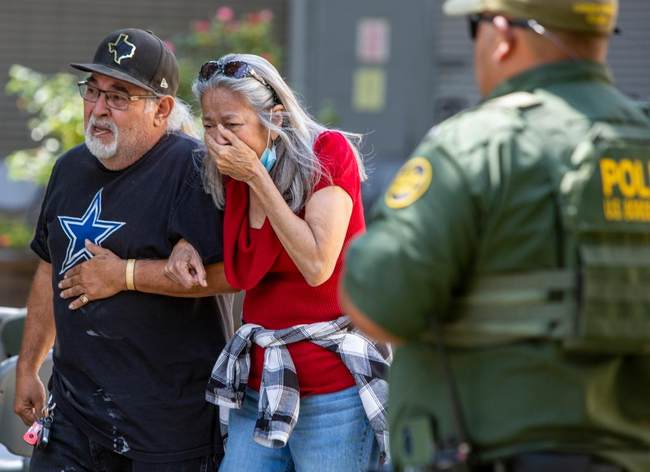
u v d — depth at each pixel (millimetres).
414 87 46188
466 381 10031
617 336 9648
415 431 10266
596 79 10312
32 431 15453
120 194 14812
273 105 13641
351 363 13844
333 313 13961
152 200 14695
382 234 9859
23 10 44562
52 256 15164
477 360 9984
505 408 9852
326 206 13578
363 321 9883
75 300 14781
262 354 14141
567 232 9711
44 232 15578
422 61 46094
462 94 46344
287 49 45844
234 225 13938
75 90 29734
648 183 9945
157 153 14867
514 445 9844
